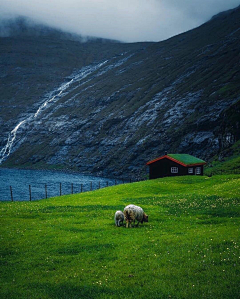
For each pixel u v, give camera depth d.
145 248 19.59
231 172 94.31
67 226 27.11
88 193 55.06
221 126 152.62
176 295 13.00
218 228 23.55
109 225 27.42
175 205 36.41
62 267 17.17
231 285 13.38
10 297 13.69
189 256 17.41
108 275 15.71
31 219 30.97
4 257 19.12
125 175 194.50
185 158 81.69
